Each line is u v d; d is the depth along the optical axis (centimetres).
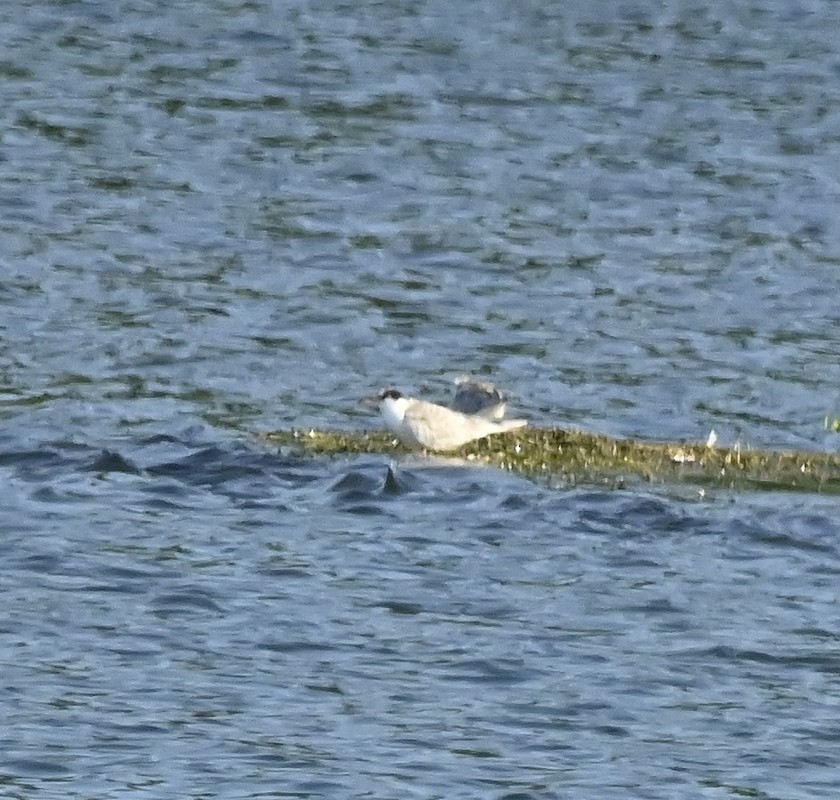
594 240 12356
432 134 14088
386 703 6216
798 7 16888
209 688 6259
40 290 10956
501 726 6106
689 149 14012
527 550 7438
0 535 7388
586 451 8344
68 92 14362
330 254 11900
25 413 8962
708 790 5762
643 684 6419
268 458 8200
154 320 10612
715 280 11731
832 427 9344
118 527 7519
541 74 15288
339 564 7256
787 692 6412
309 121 14212
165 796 5603
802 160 13912
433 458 8219
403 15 16388
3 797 5556
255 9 16262
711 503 7919
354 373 9975
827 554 7519
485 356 10325
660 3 16850
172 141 13662
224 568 7175
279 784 5697
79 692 6188
